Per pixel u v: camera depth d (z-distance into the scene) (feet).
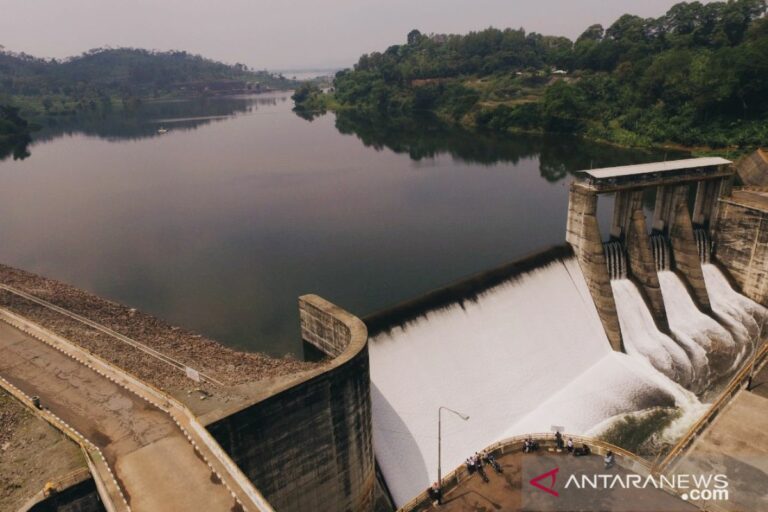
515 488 127.44
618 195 245.45
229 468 97.86
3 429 117.29
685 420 189.47
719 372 220.43
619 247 245.65
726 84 446.60
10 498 100.07
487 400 184.55
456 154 533.96
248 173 480.64
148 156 566.36
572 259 234.99
